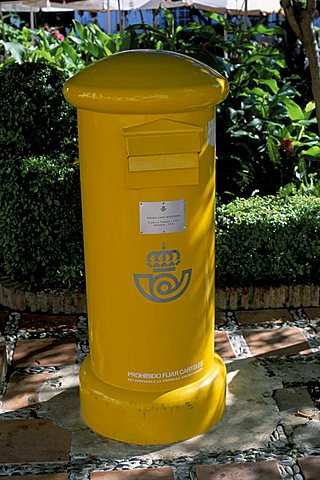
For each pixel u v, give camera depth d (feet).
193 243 11.15
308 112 23.17
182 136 10.38
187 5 35.91
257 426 12.08
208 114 10.77
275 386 13.26
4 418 12.35
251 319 16.05
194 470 10.99
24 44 33.99
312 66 16.80
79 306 16.37
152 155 10.35
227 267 16.52
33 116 16.65
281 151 21.35
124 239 10.93
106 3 36.04
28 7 38.40
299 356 14.37
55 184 15.66
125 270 11.09
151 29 24.58
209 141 10.92
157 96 10.07
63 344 14.99
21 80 16.66
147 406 11.52
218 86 10.71
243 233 16.21
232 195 20.59
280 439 11.71
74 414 12.52
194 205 10.94
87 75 10.69
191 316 11.53
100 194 10.89
